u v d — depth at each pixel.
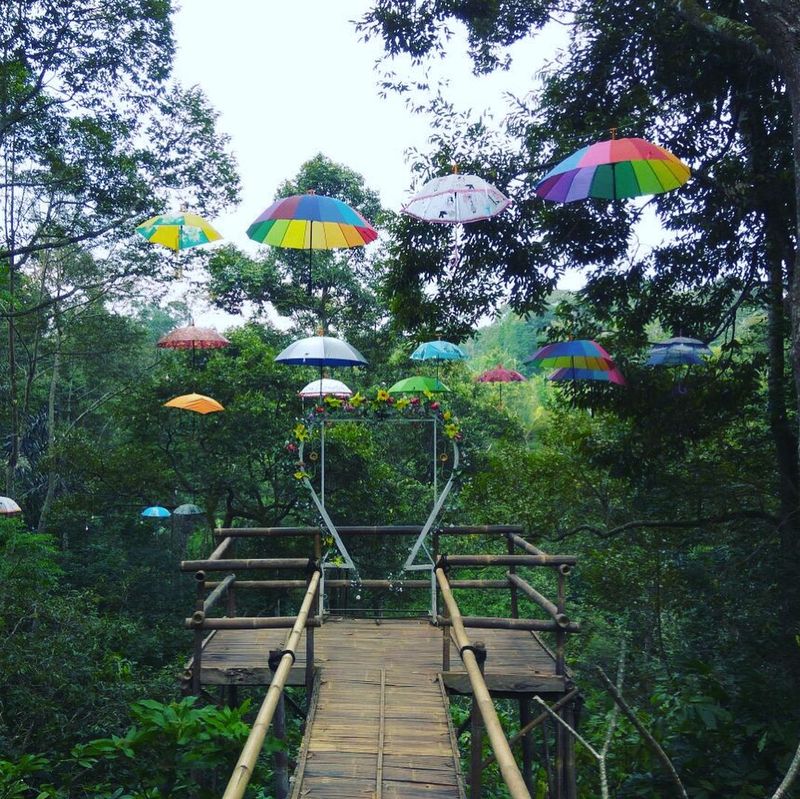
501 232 9.92
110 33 15.00
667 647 11.83
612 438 12.80
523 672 5.55
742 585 10.17
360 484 17.38
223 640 6.32
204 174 16.94
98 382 29.19
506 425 26.69
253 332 21.56
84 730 8.09
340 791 3.87
